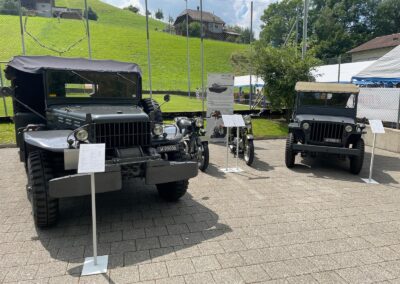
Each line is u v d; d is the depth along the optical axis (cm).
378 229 432
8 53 3888
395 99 1149
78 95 562
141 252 365
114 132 430
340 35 4703
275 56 1376
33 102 619
